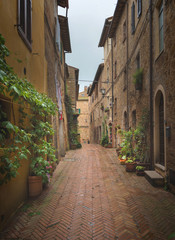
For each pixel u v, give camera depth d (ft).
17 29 12.11
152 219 11.03
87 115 134.21
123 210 12.26
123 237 9.26
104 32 55.06
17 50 12.23
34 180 14.38
